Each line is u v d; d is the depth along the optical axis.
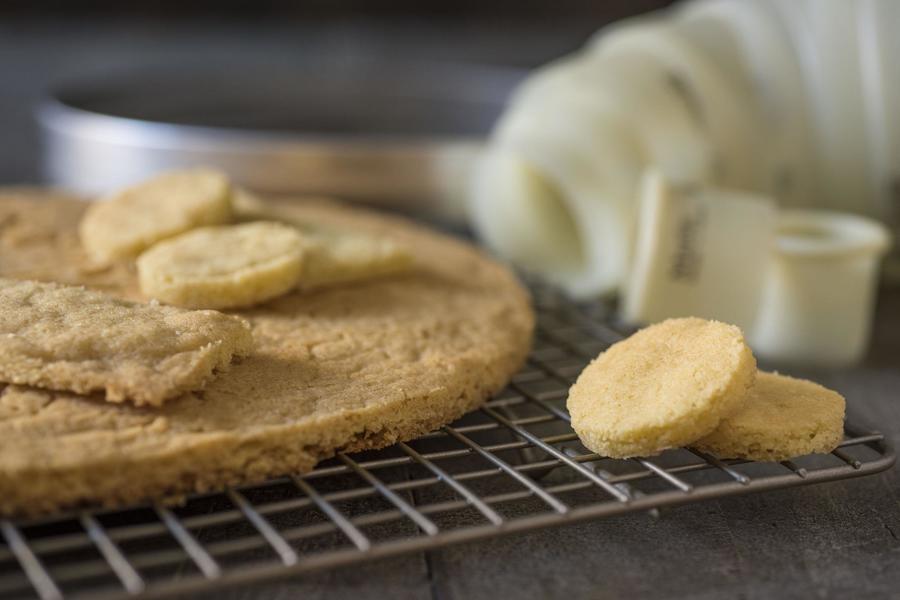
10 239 0.54
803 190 0.61
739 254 0.55
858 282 0.55
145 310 0.47
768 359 0.56
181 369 0.45
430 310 0.52
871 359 0.56
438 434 0.47
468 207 0.66
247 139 0.63
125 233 0.52
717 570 0.44
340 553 0.41
